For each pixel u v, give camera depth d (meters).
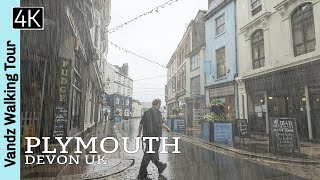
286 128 8.23
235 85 16.97
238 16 17.19
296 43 12.39
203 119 12.71
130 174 5.48
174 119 18.20
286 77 12.54
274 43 13.56
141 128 5.50
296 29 12.40
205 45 22.02
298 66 11.71
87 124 17.58
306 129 11.55
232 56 17.48
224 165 6.50
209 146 10.28
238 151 8.48
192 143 11.31
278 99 13.18
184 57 28.34
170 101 37.25
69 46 9.27
